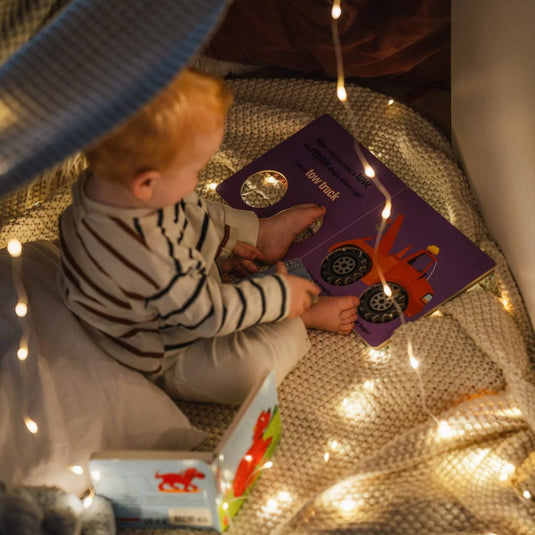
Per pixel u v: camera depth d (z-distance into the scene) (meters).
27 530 0.91
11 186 0.71
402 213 1.39
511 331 1.23
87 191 1.03
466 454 1.11
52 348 1.11
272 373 1.08
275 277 1.16
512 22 1.06
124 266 1.03
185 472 0.97
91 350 1.12
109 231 1.03
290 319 1.22
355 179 1.44
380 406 1.20
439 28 1.47
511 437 1.11
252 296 1.12
